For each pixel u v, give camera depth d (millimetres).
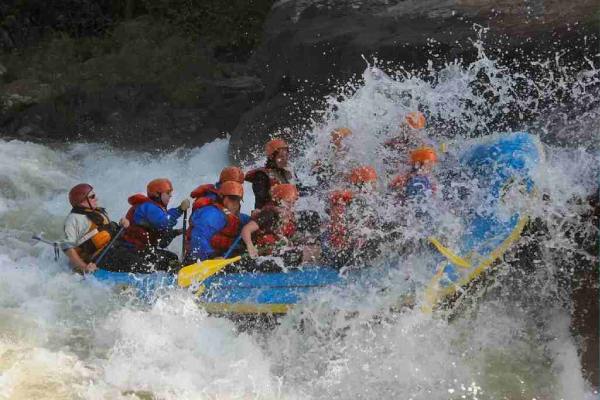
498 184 12594
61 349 11828
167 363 11539
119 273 13438
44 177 21641
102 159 24375
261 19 33406
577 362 11273
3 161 22281
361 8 21641
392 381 11359
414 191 12414
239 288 12328
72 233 13727
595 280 12078
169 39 31281
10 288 13492
